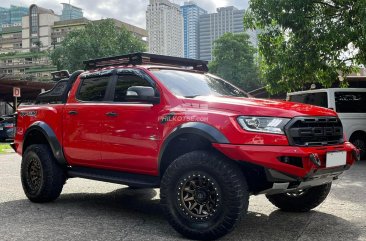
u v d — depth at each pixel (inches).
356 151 186.1
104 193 275.9
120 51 2556.6
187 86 199.8
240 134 160.1
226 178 159.3
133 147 195.0
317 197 208.5
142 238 170.2
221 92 209.0
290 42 520.4
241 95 217.5
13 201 247.9
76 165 229.1
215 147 162.1
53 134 234.1
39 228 186.2
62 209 225.6
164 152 181.2
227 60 2807.6
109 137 205.3
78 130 221.1
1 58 5561.0
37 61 5098.4
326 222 196.5
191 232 166.2
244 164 160.7
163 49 6801.2
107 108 208.1
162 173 188.7
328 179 180.7
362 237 171.8
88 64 239.9
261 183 171.9
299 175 159.3
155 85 194.5
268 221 198.8
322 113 175.8
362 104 495.5
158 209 226.7
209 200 164.7
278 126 160.6
